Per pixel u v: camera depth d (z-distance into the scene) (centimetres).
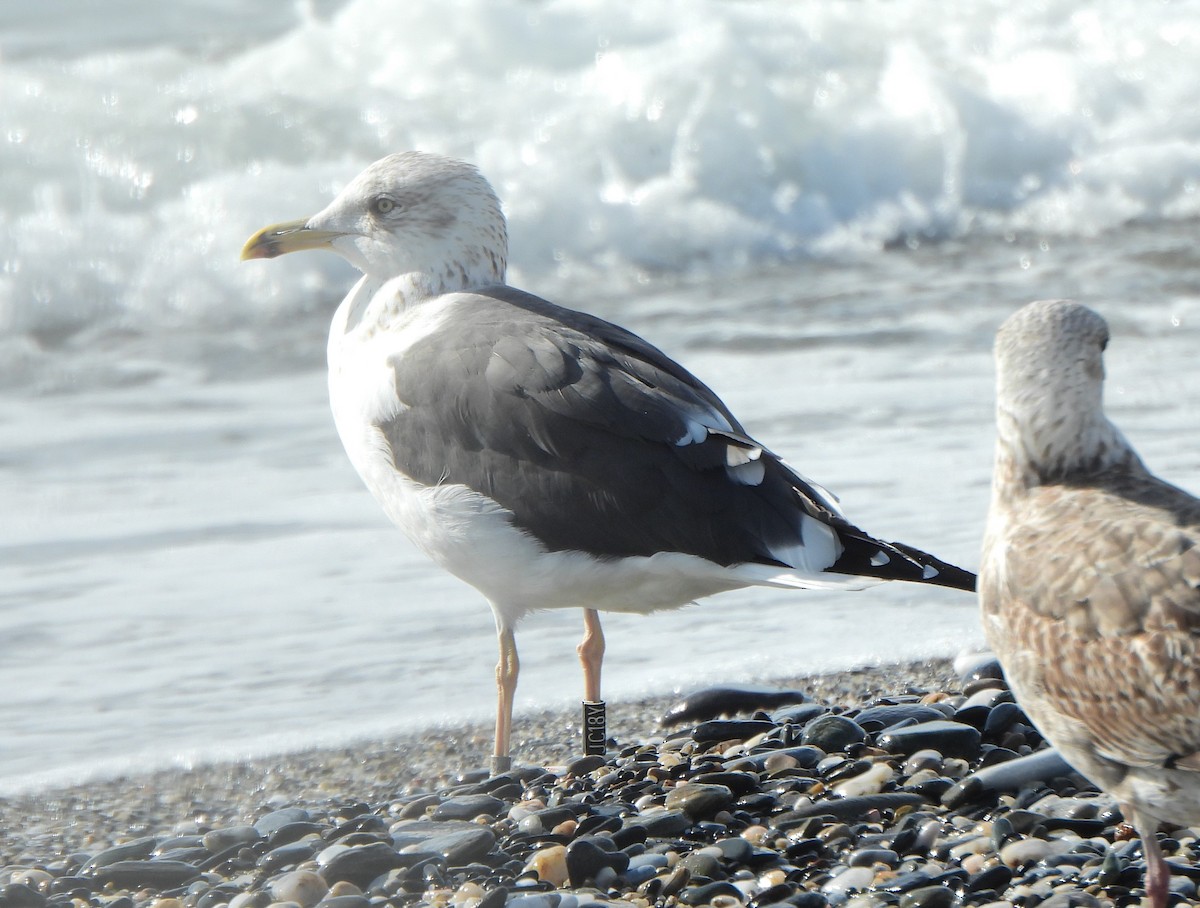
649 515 870
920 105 2502
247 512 1352
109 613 1155
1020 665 649
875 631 1129
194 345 1884
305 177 2211
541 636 1140
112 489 1407
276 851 804
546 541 888
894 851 775
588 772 908
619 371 901
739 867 767
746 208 2348
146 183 2195
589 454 878
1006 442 675
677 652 1100
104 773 936
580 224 2230
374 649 1109
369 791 915
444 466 908
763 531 860
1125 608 605
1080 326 660
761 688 1008
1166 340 1752
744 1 2745
